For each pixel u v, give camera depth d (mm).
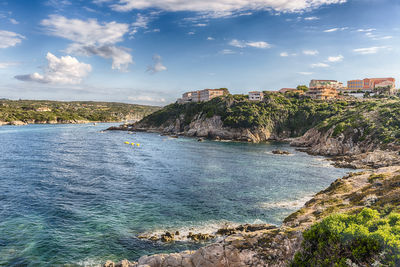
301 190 47469
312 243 17516
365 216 18328
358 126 92812
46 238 27953
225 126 154125
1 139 119875
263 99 179375
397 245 13859
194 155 88562
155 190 46375
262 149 106812
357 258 14812
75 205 38062
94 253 25453
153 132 196875
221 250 19719
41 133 157375
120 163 71562
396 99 125875
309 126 146125
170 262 20109
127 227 31312
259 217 34875
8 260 23766
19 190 44219
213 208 38000
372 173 37844
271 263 18469
